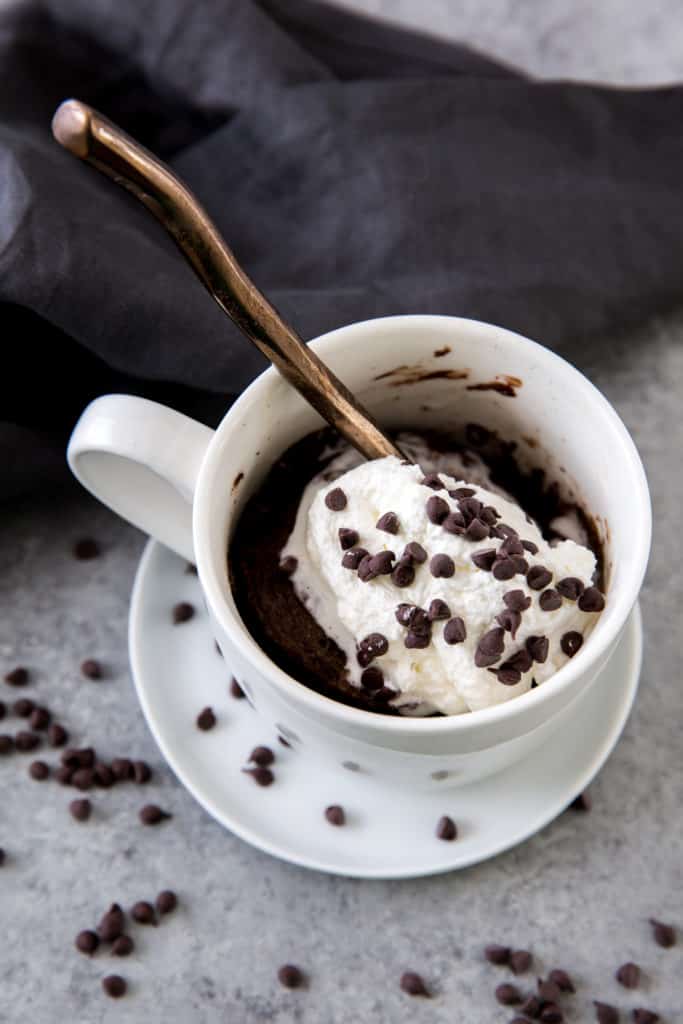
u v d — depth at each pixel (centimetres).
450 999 45
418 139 53
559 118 54
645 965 45
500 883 46
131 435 41
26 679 50
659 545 51
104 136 36
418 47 57
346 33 57
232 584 42
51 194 48
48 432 50
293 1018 45
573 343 53
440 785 42
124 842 47
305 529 42
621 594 39
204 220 37
